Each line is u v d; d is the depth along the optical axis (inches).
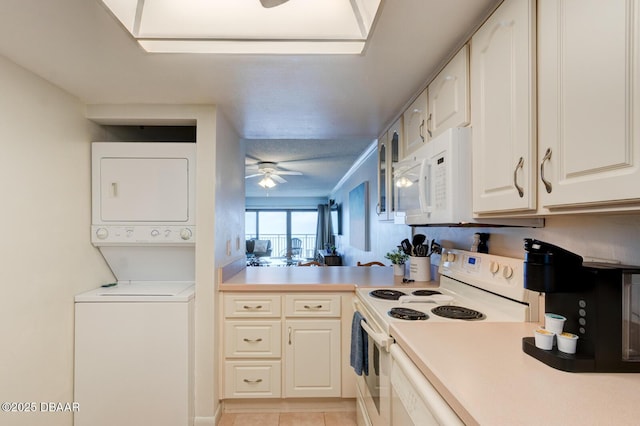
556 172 33.8
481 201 47.7
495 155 43.9
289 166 193.8
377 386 58.2
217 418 81.4
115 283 89.0
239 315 83.8
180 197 81.5
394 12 45.4
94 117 79.0
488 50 45.5
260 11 46.7
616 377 32.9
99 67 60.8
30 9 44.0
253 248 351.9
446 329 48.1
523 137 38.2
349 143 140.3
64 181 71.7
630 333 34.4
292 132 105.7
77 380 74.2
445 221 51.8
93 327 74.7
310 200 400.2
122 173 81.1
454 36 51.4
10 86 58.2
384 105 80.9
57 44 52.9
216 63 59.2
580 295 35.9
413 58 57.9
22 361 60.9
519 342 42.6
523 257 55.4
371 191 160.6
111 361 74.7
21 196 60.7
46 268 66.7
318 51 55.1
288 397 84.6
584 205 31.1
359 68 61.6
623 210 28.1
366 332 64.4
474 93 49.3
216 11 46.6
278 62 58.9
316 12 47.4
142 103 79.4
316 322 84.4
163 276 90.2
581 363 33.6
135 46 53.5
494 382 31.7
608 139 27.7
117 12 44.5
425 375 35.8
